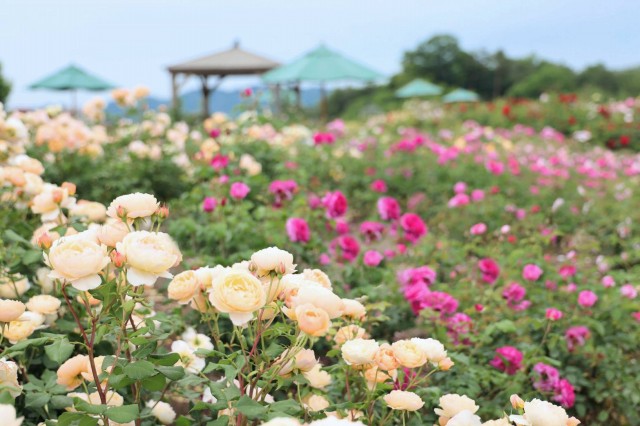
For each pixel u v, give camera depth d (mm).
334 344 3078
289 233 4270
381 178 8672
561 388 3293
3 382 1813
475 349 3518
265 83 19297
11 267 2652
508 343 3748
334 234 5109
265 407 1717
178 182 7316
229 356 1838
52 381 1995
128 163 7211
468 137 12727
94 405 1699
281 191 5262
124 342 1886
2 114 3979
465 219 7070
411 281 4059
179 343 2385
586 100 18828
